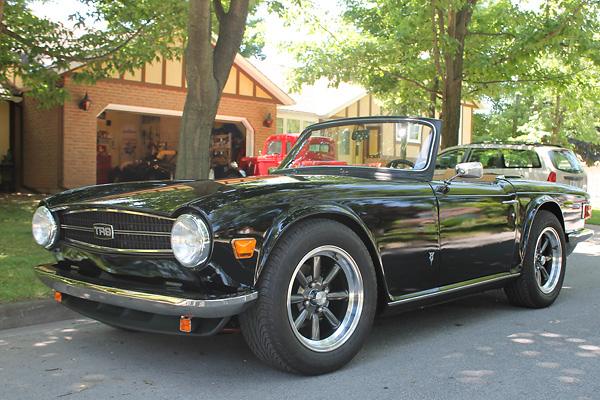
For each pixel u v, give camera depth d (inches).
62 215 123.5
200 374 112.6
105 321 111.9
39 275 122.0
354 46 494.9
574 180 374.9
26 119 581.6
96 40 366.3
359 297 116.5
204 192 108.3
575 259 295.0
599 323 158.9
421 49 475.5
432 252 132.6
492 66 446.6
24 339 138.9
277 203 105.8
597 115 1032.2
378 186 125.4
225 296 96.5
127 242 108.7
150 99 557.6
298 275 109.0
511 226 159.5
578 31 402.6
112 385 106.4
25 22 344.5
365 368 117.3
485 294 201.5
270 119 657.0
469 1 457.1
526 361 123.3
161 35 387.9
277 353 104.1
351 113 834.2
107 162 624.7
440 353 128.9
